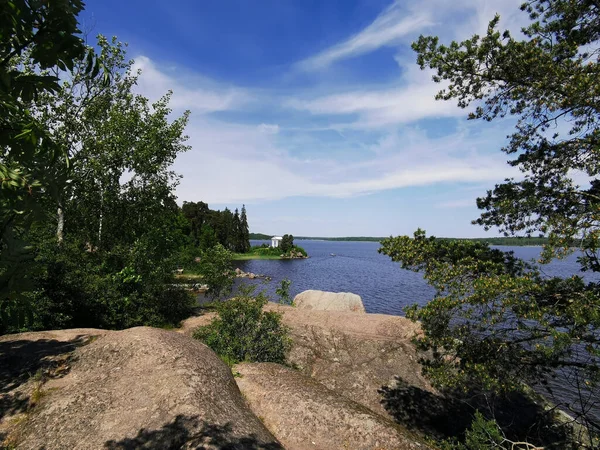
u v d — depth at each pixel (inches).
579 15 296.8
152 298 590.2
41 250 442.3
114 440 191.2
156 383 238.2
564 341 224.4
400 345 519.2
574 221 250.8
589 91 261.7
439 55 318.3
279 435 247.4
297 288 1739.7
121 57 772.0
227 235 4099.4
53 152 84.3
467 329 296.4
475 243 319.9
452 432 385.7
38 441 195.9
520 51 291.9
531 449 289.6
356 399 430.0
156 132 757.3
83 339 325.1
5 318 80.7
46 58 81.0
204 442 181.5
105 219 751.7
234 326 435.2
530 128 337.1
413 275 2556.6
